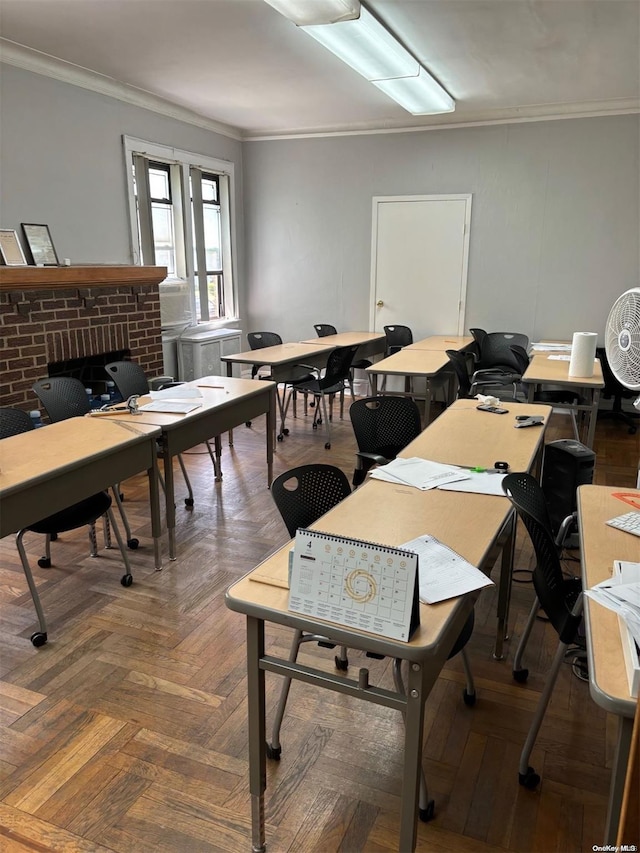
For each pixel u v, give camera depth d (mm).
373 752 1896
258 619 1411
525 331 6445
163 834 1619
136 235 5566
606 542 1725
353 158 6707
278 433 5477
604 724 2012
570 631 1655
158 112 5672
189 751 1896
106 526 3238
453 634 1370
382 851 1564
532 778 1757
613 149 5742
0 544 3295
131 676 2240
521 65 4551
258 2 3465
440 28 3822
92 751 1895
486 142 6148
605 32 3881
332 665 2311
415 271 6730
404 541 1691
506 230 6277
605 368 5707
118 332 4988
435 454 2545
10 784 1773
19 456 2418
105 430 2814
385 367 4711
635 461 4746
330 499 2143
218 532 3469
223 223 7086
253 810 1536
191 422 3123
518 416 3068
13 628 2531
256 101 5645
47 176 4605
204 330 6699
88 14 3629
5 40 4062
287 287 7344
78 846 1584
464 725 2008
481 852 1562
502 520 1859
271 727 1990
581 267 6094
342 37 3717
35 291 4168
